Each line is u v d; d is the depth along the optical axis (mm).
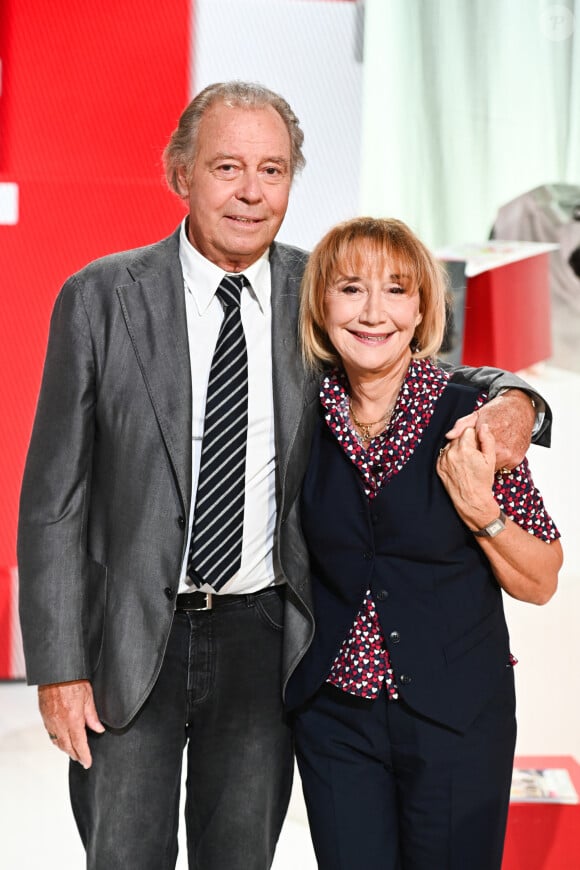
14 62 3371
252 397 1744
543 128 3588
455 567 1654
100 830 1774
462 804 1646
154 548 1706
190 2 3404
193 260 1768
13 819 2865
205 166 1716
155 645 1709
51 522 1724
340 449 1702
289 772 1866
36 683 1733
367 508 1653
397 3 3492
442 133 3566
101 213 3496
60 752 3264
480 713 1648
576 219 3590
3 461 3566
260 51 3457
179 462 1692
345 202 3574
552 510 3936
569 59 3555
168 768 1781
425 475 1636
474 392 1665
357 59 3506
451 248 3543
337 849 1686
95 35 3389
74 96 3420
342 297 1631
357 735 1692
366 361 1626
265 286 1804
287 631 1751
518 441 1582
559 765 2582
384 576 1646
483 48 3535
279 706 1806
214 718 1794
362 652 1661
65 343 1718
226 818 1805
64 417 1713
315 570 1746
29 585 1734
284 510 1714
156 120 3467
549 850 2328
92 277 1745
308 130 3516
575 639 3852
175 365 1712
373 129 3545
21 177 3439
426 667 1630
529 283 3574
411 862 1696
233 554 1721
